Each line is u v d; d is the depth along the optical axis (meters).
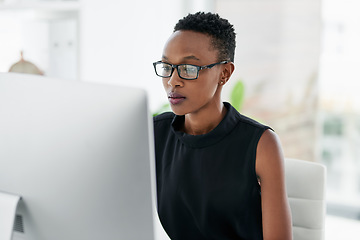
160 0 3.03
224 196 1.02
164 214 1.11
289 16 3.21
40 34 2.71
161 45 3.09
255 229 1.04
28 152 0.75
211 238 1.06
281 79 3.28
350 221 3.37
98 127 0.69
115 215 0.71
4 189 0.79
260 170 0.99
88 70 2.63
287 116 3.29
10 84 0.76
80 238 0.74
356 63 3.19
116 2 2.74
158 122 1.19
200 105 0.98
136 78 2.92
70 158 0.71
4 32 2.80
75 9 2.58
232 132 1.04
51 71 2.69
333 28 3.19
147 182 0.68
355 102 3.24
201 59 0.95
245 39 3.34
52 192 0.74
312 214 1.29
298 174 1.31
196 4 3.31
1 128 0.77
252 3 3.29
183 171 1.07
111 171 0.69
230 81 3.41
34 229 0.79
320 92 3.28
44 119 0.73
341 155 3.36
